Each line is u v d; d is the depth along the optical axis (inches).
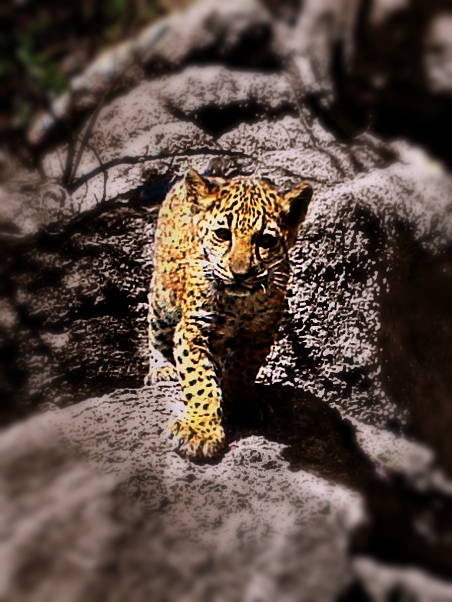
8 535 249.3
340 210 386.3
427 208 422.0
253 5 529.7
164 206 325.7
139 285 391.2
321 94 494.6
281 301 291.0
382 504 300.0
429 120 477.4
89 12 582.2
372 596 267.3
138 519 256.8
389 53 474.9
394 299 390.3
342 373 362.0
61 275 388.8
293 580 252.2
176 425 285.7
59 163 496.1
